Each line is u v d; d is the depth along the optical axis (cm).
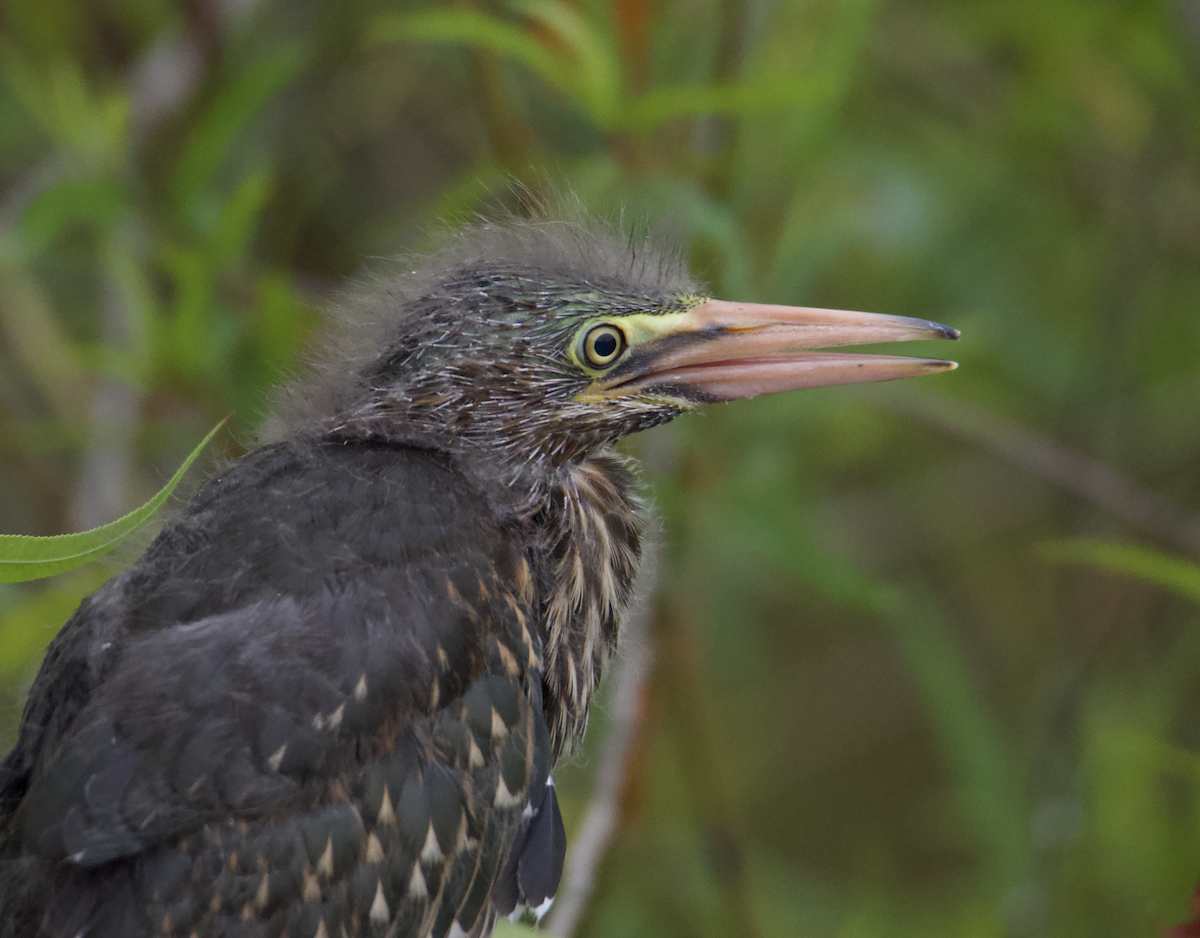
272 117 424
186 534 400
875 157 422
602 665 405
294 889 397
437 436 402
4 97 427
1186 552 426
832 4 418
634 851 420
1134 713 427
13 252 414
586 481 404
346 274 425
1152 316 433
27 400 427
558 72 411
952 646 428
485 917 400
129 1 427
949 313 427
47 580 414
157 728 397
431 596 399
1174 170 429
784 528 418
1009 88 431
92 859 396
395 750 398
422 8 421
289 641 398
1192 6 423
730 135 414
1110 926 423
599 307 402
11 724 404
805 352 403
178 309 416
